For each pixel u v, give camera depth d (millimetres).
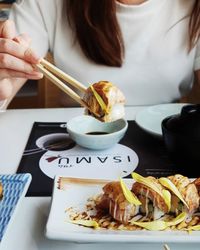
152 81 696
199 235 303
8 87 487
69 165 445
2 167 443
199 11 657
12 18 702
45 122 572
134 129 543
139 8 647
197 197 333
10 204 350
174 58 691
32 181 410
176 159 428
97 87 368
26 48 442
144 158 460
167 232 308
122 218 318
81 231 307
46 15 691
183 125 418
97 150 479
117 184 335
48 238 306
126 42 670
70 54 685
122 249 311
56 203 345
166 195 324
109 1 607
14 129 551
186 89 739
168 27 676
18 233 330
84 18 627
